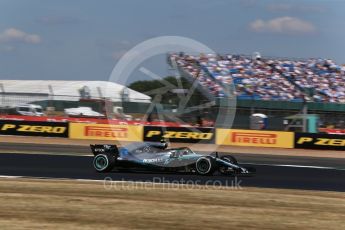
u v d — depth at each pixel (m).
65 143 38.00
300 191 17.72
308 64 69.75
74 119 46.75
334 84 66.81
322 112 49.75
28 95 48.66
